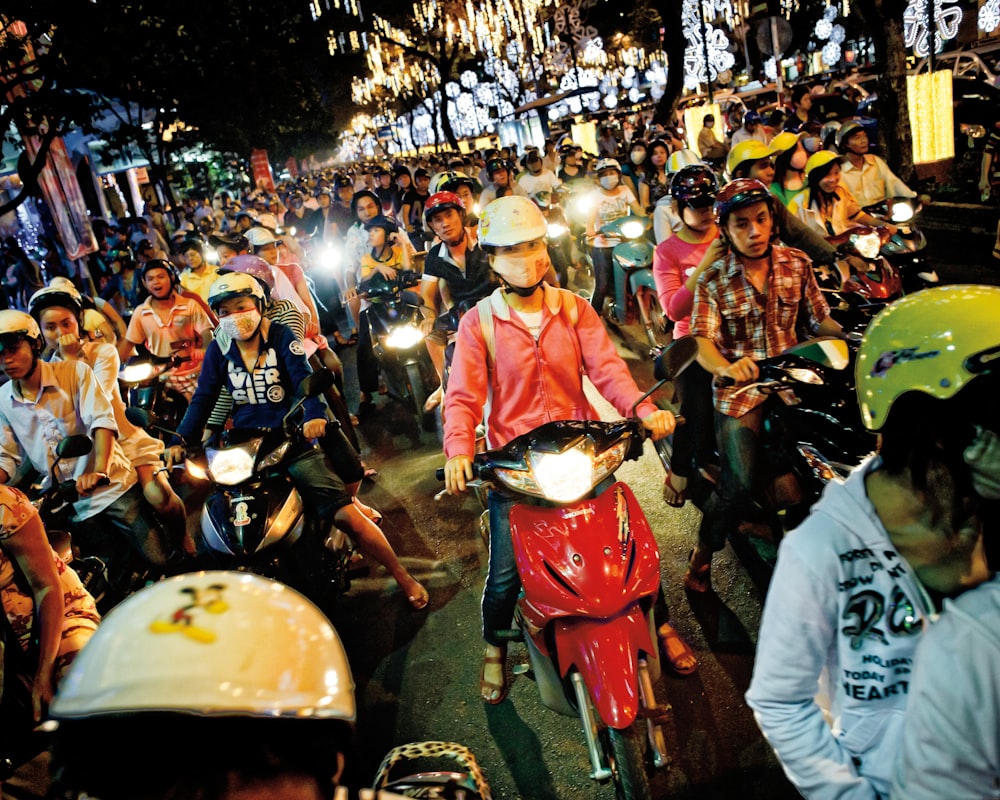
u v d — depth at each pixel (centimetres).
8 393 406
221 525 387
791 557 152
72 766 87
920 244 650
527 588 288
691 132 1723
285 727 89
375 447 737
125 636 93
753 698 161
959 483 135
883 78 1115
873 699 150
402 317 712
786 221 455
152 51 1051
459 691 389
